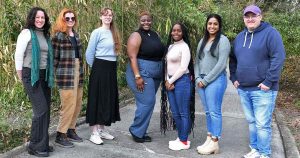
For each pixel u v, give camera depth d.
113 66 4.32
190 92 4.17
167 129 4.84
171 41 4.21
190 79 4.18
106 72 4.25
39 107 3.84
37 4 5.27
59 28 4.05
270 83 3.61
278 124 5.42
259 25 3.67
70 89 4.12
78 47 4.19
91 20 5.81
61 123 4.21
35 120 3.87
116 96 4.39
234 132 4.99
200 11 8.97
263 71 3.67
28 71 3.76
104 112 4.27
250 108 3.90
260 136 3.80
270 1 10.75
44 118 3.89
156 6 7.06
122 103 6.30
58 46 4.06
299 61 9.62
